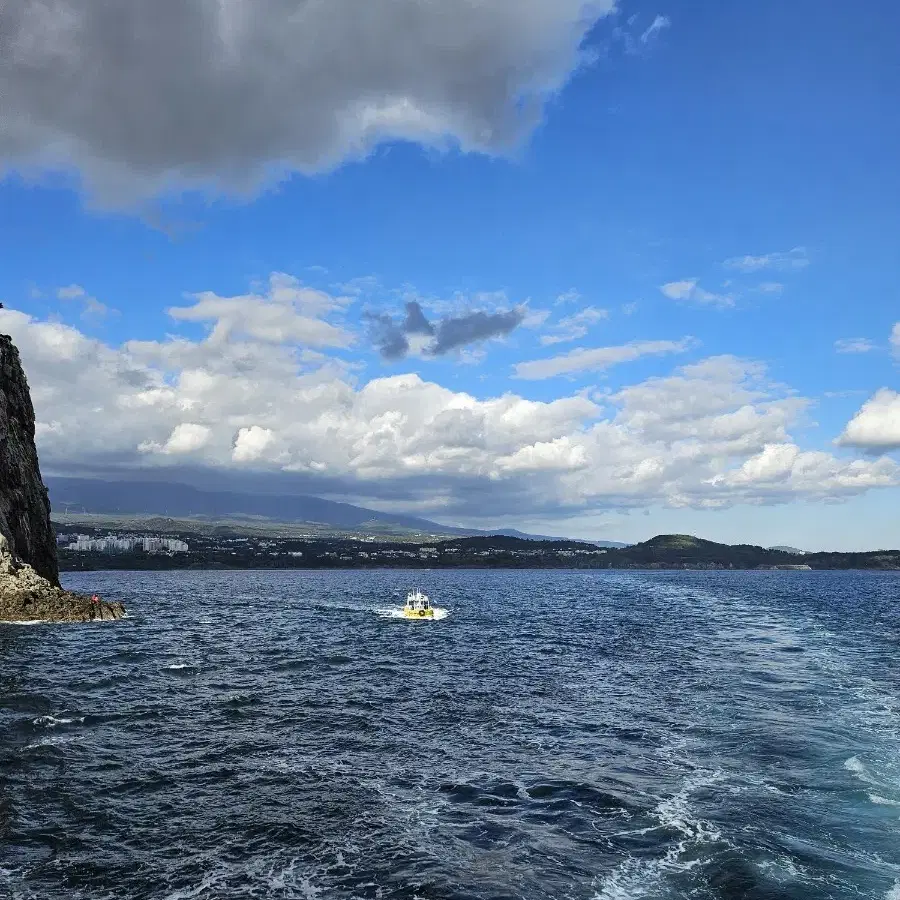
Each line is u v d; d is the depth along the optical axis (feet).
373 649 236.22
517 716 134.10
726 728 122.01
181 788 92.48
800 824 78.89
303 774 98.68
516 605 457.27
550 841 75.97
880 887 64.28
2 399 347.97
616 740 115.96
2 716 128.57
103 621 308.40
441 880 67.36
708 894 63.67
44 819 81.30
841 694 150.61
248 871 69.31
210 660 203.82
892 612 386.73
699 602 478.18
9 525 335.06
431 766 102.53
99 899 63.72
